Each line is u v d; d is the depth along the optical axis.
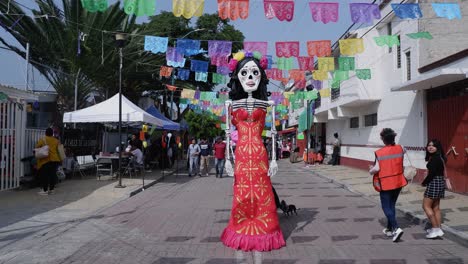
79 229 8.01
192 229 8.07
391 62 17.70
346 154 25.77
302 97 18.30
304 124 32.16
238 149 7.29
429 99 14.27
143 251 6.52
